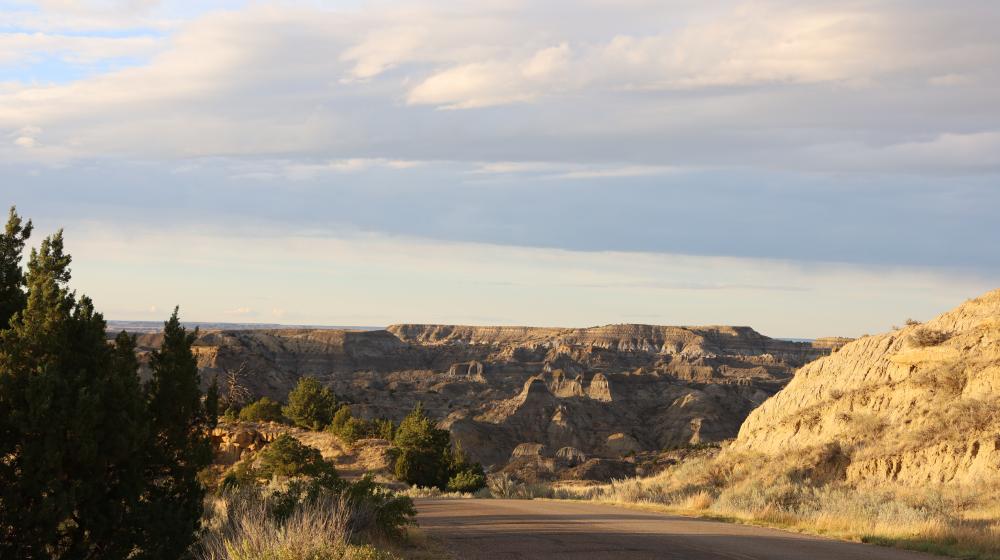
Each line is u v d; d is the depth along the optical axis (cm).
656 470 10075
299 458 6053
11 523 1134
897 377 3872
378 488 1834
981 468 2812
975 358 3459
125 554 1267
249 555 1239
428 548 1639
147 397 1388
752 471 3872
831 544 1758
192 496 1417
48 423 1177
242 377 17550
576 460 13825
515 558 1516
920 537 1825
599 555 1549
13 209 1442
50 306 1284
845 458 3438
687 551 1602
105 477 1276
